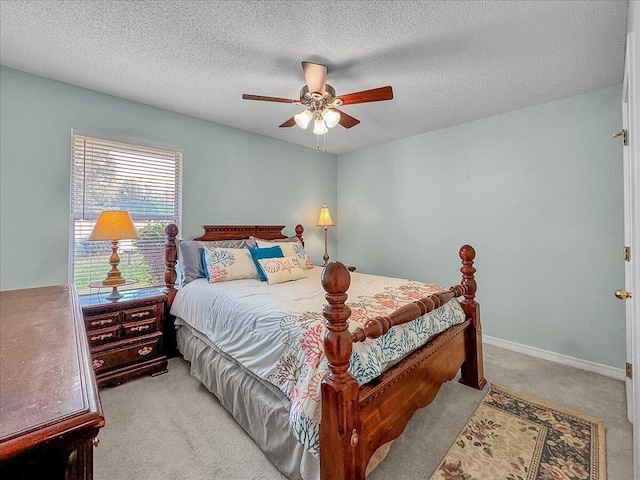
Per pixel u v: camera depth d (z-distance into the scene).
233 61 2.05
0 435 0.45
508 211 2.91
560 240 2.63
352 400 1.13
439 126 3.32
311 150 4.24
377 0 1.49
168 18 1.63
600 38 1.79
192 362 2.29
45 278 2.29
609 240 2.40
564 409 1.90
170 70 2.17
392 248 3.90
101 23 1.67
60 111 2.34
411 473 1.41
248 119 3.13
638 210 1.18
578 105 2.53
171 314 2.62
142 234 2.79
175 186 2.98
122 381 2.20
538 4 1.52
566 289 2.60
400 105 2.75
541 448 1.56
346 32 1.74
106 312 2.16
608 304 2.41
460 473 1.40
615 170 2.37
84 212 2.48
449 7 1.54
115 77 2.28
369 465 1.35
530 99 2.62
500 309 2.97
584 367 2.49
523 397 2.04
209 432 1.69
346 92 2.48
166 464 1.45
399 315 1.45
